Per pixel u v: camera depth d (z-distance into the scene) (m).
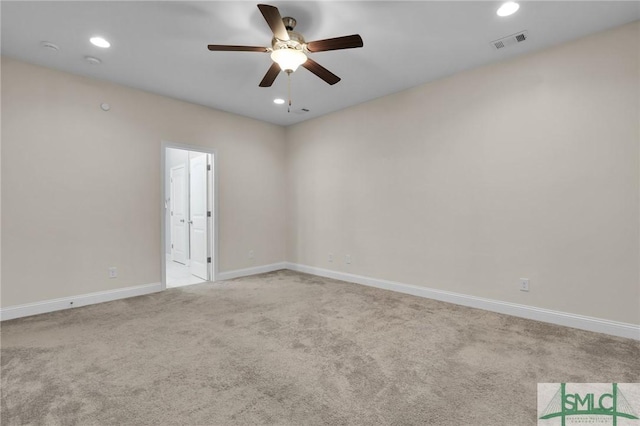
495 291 3.28
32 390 1.88
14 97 3.12
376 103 4.29
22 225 3.16
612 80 2.63
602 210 2.69
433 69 3.42
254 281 4.69
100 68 3.35
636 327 2.54
